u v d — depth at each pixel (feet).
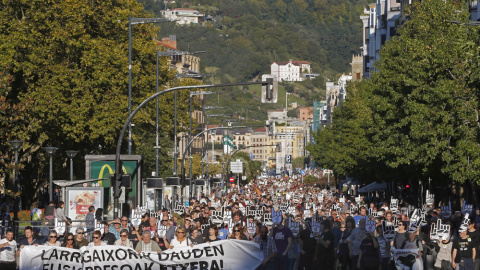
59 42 256.52
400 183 388.78
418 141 225.97
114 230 123.95
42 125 255.50
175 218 148.77
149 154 433.89
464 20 230.48
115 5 282.36
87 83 256.32
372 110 274.98
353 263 115.44
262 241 111.04
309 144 653.30
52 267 103.40
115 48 264.52
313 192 442.91
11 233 103.81
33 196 288.30
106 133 258.98
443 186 288.51
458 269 110.42
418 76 219.82
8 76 222.69
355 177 458.50
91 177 199.21
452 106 205.05
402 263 112.98
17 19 257.55
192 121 386.93
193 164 613.93
